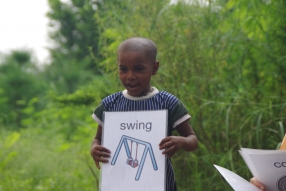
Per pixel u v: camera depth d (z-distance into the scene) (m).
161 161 2.82
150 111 2.89
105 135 2.94
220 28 5.10
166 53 4.84
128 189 2.85
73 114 8.95
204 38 4.88
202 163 4.82
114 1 5.38
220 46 4.88
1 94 12.01
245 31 5.28
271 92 4.94
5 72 12.70
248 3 5.21
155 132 2.86
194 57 4.84
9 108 11.76
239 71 4.89
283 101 4.84
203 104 4.60
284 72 4.93
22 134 8.93
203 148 4.70
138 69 2.93
